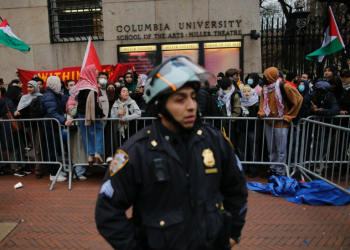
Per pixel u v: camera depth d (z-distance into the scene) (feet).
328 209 13.91
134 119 17.52
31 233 12.26
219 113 17.37
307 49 30.58
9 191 17.26
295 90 16.44
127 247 4.99
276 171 17.70
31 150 26.02
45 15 31.37
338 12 54.13
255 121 17.13
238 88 20.58
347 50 30.71
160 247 4.84
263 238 11.42
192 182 5.02
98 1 31.71
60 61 31.63
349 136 17.39
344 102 18.49
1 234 12.19
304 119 16.38
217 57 29.48
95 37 31.55
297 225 12.39
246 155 18.88
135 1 30.09
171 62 5.07
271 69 16.94
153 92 5.02
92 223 12.98
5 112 19.63
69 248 11.11
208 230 5.03
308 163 17.65
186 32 29.78
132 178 5.03
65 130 18.03
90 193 16.55
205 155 5.21
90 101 16.76
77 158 18.33
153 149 5.03
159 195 4.91
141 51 30.25
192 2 29.43
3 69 32.22
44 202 15.44
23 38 31.78
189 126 5.00
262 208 14.11
